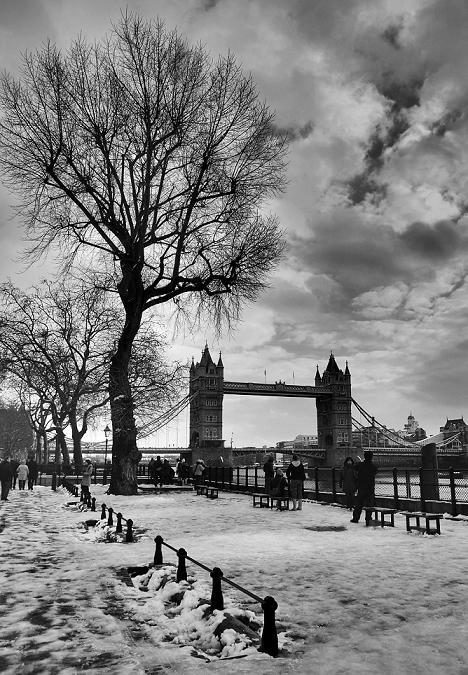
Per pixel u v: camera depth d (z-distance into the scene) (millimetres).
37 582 8094
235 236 27906
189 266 28562
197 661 4805
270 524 14914
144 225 26328
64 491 32906
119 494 26422
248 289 28672
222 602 6137
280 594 7109
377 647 5074
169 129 26250
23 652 5094
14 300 42375
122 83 25906
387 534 12773
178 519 16250
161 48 26094
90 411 45969
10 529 14766
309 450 170000
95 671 4582
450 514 16094
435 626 5695
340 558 9609
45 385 46188
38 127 24828
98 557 10102
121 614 6449
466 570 8516
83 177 25453
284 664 4641
